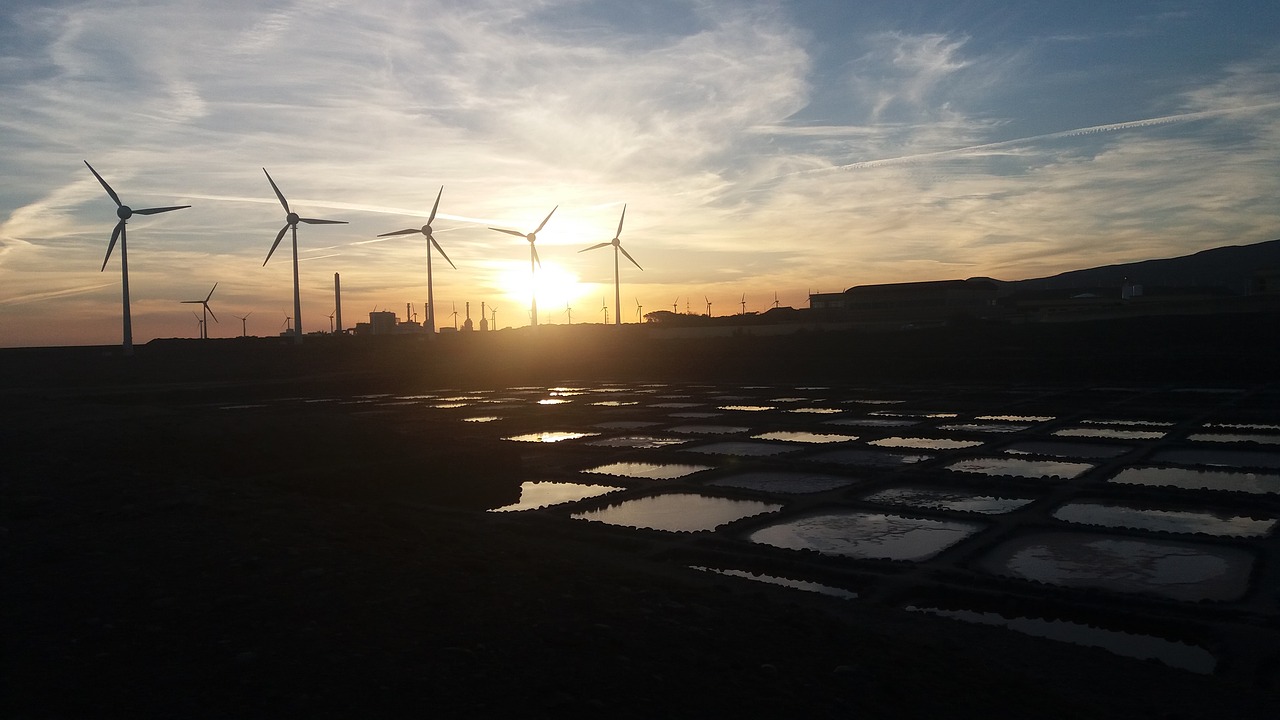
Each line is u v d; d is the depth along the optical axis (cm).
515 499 1953
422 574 820
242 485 1350
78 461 1505
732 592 965
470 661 598
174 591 717
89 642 595
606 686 580
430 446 2291
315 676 554
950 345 6284
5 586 726
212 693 521
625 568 1090
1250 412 3175
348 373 6781
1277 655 897
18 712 479
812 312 10156
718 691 600
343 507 1192
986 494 1872
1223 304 6488
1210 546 1392
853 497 1856
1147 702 735
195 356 7138
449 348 7950
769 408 3931
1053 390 4462
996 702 663
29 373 6134
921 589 1170
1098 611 1060
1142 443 2533
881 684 656
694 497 1912
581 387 5778
